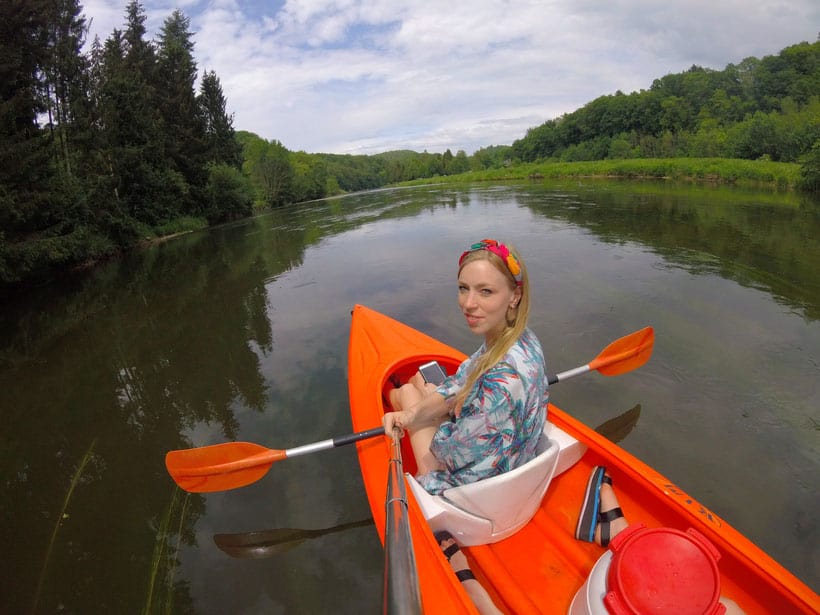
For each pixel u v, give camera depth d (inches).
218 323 226.1
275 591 81.9
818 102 1109.7
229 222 914.7
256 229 654.5
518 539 77.1
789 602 56.7
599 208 476.7
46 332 256.4
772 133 927.7
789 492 94.2
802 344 150.3
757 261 239.0
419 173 3777.1
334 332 192.9
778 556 81.1
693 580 44.6
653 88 2696.9
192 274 360.5
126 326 244.4
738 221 354.0
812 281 205.0
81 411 157.1
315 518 97.7
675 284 211.9
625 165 1064.8
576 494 82.8
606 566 51.3
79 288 370.3
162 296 299.0
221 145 1311.5
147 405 153.1
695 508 69.1
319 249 388.5
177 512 103.7
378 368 126.5
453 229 409.7
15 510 112.3
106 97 698.8
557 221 402.6
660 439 111.7
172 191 805.9
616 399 129.0
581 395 131.8
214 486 97.7
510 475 67.0
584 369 121.1
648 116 2290.8
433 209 603.2
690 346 154.3
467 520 70.8
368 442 99.5
